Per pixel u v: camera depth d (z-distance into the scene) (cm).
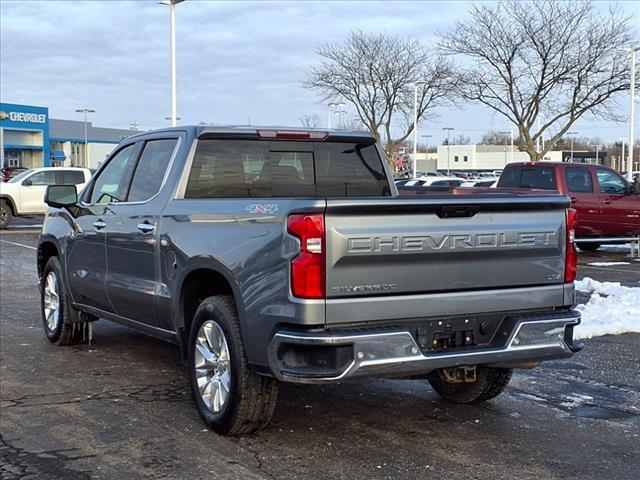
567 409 580
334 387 637
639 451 490
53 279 790
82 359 731
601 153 9469
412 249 448
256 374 479
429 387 641
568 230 506
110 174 699
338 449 488
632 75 2869
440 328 467
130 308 636
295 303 432
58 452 483
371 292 441
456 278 466
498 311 482
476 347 476
